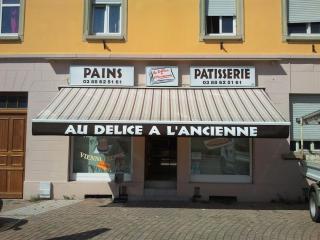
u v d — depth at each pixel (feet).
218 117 36.60
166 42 44.55
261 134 35.55
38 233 29.22
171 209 38.24
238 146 44.45
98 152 44.83
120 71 44.21
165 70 44.16
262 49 44.21
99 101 40.47
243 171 44.32
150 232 29.48
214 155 44.47
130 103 40.04
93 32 45.75
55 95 42.63
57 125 36.19
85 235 28.66
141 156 43.86
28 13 45.29
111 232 29.45
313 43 44.16
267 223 32.48
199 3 44.78
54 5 45.29
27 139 44.19
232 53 44.16
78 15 45.16
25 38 45.03
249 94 42.29
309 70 43.88
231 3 45.29
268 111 38.04
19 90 44.55
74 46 44.83
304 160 37.04
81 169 44.83
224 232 29.55
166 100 40.83
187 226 31.35
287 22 44.75
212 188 43.27
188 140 43.98
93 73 44.34
